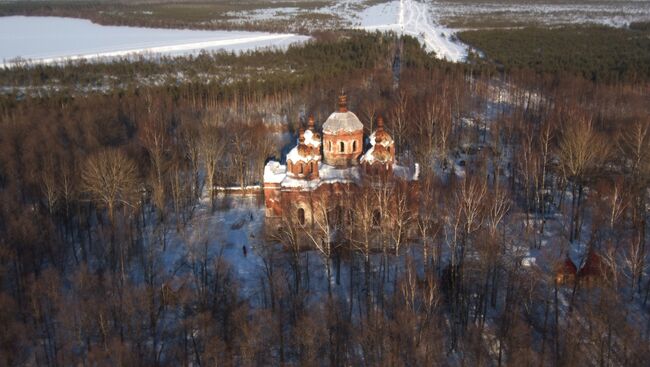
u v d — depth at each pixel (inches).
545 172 3321.9
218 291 2377.0
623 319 1967.3
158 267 2610.7
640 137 3019.2
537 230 2883.9
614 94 4456.2
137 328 2111.2
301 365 1941.4
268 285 2455.7
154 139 3597.4
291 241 2566.4
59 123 3971.5
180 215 3196.4
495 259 2268.7
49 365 2003.0
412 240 2696.9
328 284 2374.5
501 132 4101.9
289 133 4293.8
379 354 1966.0
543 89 4881.9
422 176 3102.9
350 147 2881.4
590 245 2406.5
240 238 2933.1
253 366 1967.3
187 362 2023.9
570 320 2101.4
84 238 2942.9
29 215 2704.2
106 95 5147.6
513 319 2071.9
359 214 2522.1
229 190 3412.9
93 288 2272.4
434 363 1972.2
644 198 2817.4
